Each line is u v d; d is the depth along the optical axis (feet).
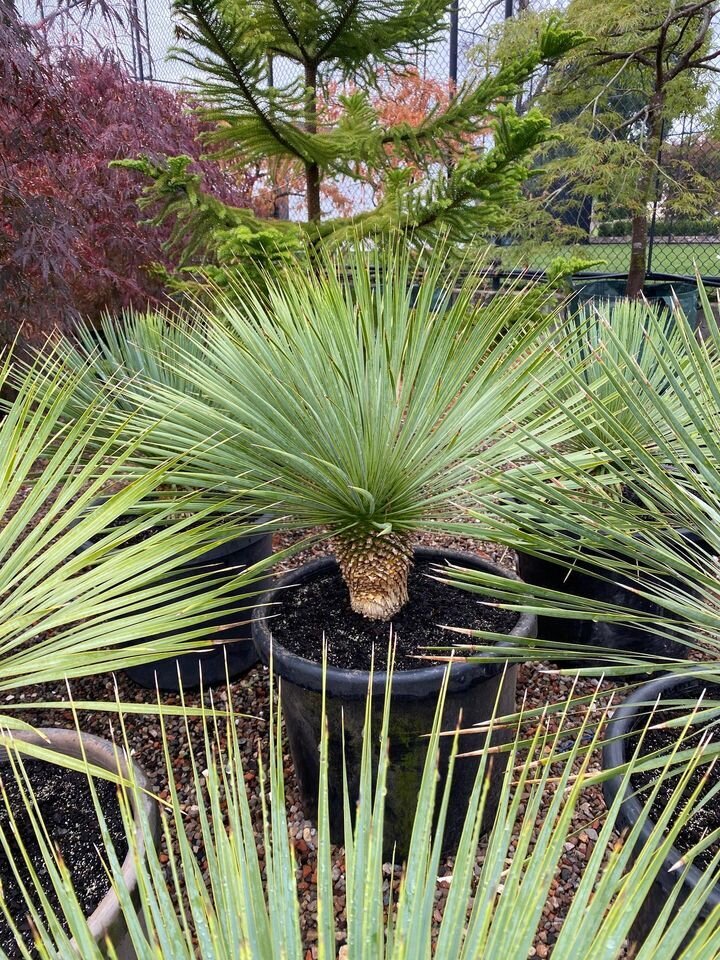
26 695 7.79
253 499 5.31
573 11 13.57
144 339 8.96
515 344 5.49
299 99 8.51
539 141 6.90
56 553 3.85
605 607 3.55
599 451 4.82
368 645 5.41
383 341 5.06
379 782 2.36
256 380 5.17
